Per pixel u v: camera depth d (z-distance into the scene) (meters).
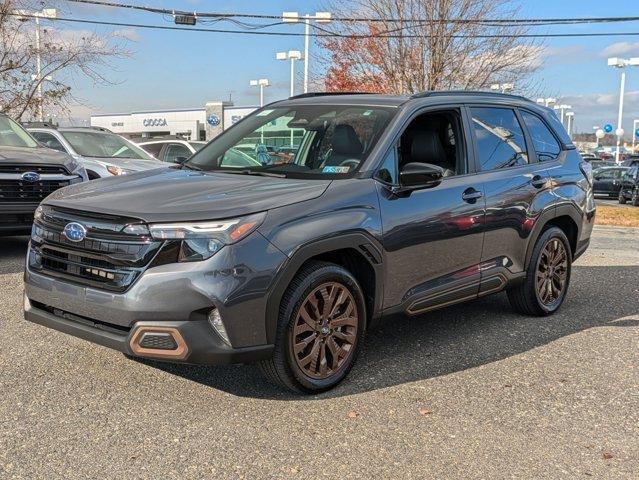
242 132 5.39
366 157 4.48
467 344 5.26
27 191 7.60
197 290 3.53
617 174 29.88
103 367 4.43
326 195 4.08
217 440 3.47
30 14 15.79
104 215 3.76
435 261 4.77
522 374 4.61
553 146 6.38
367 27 21.27
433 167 4.44
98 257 3.73
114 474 3.10
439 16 20.03
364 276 4.39
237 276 3.58
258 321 3.69
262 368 3.96
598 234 13.40
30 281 4.11
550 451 3.49
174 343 3.57
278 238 3.74
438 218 4.72
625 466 3.35
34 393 3.98
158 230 3.58
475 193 5.09
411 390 4.25
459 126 5.26
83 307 3.79
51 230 4.02
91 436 3.46
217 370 4.46
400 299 4.55
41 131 10.80
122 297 3.61
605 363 4.88
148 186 4.26
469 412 3.94
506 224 5.42
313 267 3.99
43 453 3.27
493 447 3.51
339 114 4.99
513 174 5.58
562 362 4.88
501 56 20.45
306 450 3.40
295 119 5.12
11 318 5.47
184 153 14.89
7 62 15.83
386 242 4.34
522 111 6.11
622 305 6.68
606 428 3.78
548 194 5.91
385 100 5.05
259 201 3.81
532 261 5.84
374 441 3.52
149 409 3.81
